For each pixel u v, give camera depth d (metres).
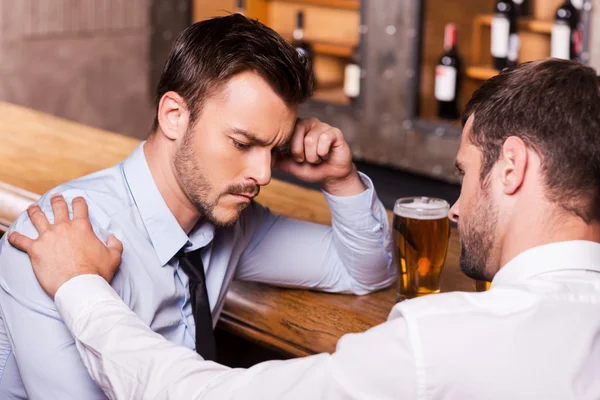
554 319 0.99
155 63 5.17
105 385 1.17
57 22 4.77
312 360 1.05
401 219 1.49
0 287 1.30
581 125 1.02
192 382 1.09
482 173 1.09
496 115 1.07
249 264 1.64
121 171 1.39
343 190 1.57
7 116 2.64
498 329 0.98
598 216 1.04
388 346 0.99
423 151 4.33
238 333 1.56
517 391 0.96
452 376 0.97
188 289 1.42
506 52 4.09
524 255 1.05
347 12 4.60
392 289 1.70
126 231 1.34
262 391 1.05
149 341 1.14
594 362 0.98
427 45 4.23
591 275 1.03
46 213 1.31
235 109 1.25
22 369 1.29
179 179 1.33
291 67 1.25
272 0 4.88
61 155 2.27
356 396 1.00
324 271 1.64
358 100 4.49
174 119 1.31
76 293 1.21
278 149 1.33
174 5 4.98
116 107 5.14
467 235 1.13
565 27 3.86
